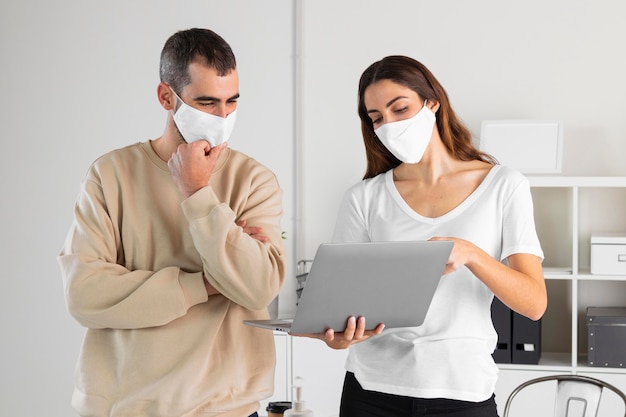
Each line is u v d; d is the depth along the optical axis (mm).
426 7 4328
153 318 1754
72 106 4695
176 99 1765
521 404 3854
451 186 1982
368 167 2139
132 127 4648
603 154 4168
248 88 4504
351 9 4406
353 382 2021
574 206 3873
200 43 1749
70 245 1863
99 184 1867
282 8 4469
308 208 4453
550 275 3891
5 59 4746
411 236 1975
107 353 1823
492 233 1938
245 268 1754
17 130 4746
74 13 4688
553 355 4129
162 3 4598
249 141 4508
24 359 4750
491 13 4262
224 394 1790
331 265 1613
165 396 1755
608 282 4156
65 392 4719
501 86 4258
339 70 4422
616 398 3777
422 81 1942
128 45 4641
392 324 1773
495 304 3885
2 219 4762
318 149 4445
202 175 1754
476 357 1896
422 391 1880
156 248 1837
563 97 4203
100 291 1776
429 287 1739
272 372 1882
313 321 1685
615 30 4148
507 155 4066
